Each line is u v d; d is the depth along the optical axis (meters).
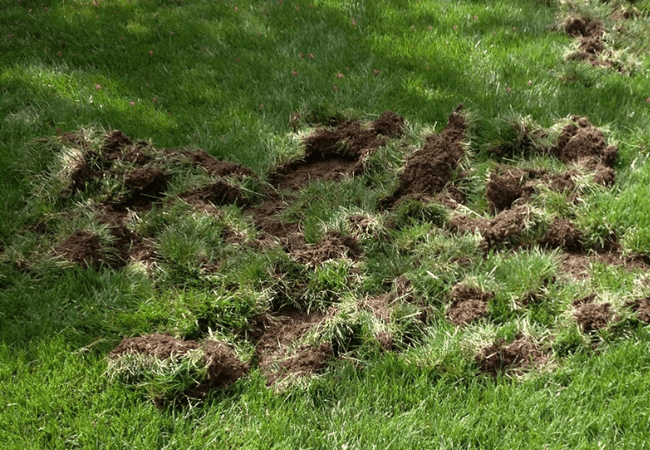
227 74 5.80
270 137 4.89
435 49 6.06
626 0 7.44
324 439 2.83
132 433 2.86
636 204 4.04
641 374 3.03
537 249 3.82
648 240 3.79
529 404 2.92
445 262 3.74
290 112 5.18
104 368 3.13
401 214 4.09
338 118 5.04
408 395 3.02
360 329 3.39
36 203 4.18
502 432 2.83
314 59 5.96
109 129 4.75
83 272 3.69
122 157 4.50
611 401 2.91
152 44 6.40
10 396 2.99
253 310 3.49
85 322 3.38
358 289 3.66
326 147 4.79
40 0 7.38
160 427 2.89
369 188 4.40
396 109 5.17
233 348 3.34
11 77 5.72
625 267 3.72
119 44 6.42
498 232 3.94
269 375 3.19
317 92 5.45
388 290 3.68
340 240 3.89
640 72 5.79
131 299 3.52
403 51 6.02
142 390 3.03
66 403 2.95
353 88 5.45
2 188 4.32
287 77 5.69
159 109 5.33
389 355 3.22
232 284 3.64
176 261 3.75
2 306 3.49
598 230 3.92
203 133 4.97
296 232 4.08
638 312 3.31
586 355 3.15
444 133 4.75
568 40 6.33
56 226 4.06
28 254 3.82
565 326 3.30
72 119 5.10
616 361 3.09
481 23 6.56
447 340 3.25
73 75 5.80
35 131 4.96
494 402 2.93
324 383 3.10
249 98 5.41
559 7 7.06
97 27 6.75
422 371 3.13
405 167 4.38
